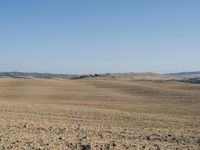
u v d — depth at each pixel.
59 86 67.12
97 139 13.02
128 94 55.66
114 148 11.19
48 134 13.89
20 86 64.31
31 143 11.84
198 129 17.98
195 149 11.59
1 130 14.50
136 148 11.27
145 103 40.12
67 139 12.76
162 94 54.78
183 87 72.06
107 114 23.83
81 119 20.88
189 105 37.50
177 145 12.28
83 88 65.19
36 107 27.03
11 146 11.28
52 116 21.72
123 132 15.28
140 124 19.66
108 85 71.50
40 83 70.56
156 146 11.87
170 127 18.72
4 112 22.92
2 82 70.56
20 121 17.91
